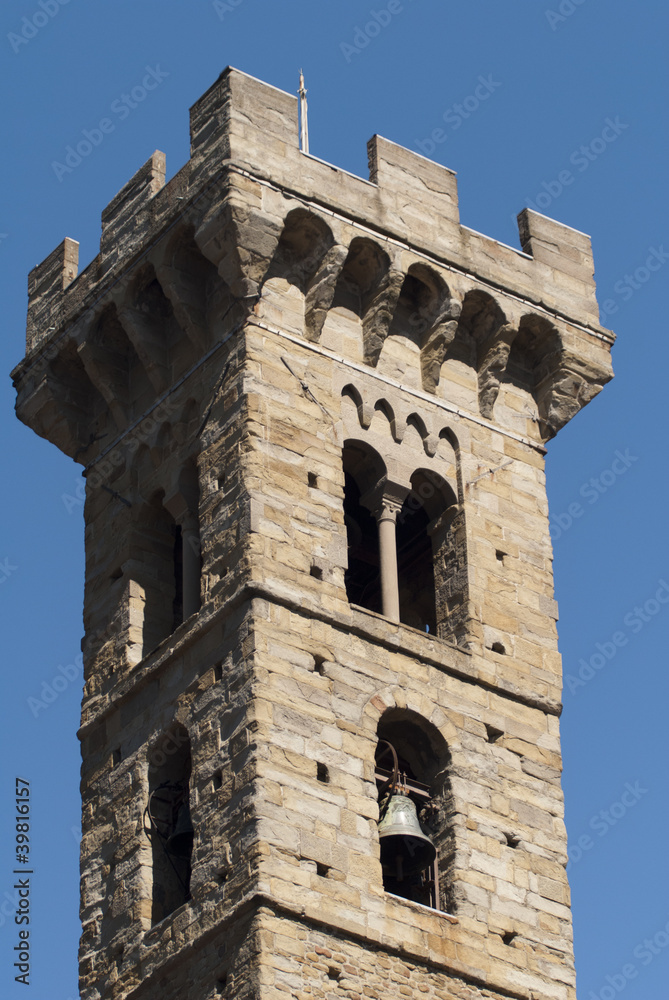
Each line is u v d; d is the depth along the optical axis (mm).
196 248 91188
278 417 87562
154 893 83938
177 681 85375
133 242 93312
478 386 94188
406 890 84062
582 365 96062
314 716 82438
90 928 85000
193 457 89688
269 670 82438
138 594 90750
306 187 90500
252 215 88875
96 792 87438
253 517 85000
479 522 91125
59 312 96375
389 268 91500
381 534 88625
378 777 83875
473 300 94250
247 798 80125
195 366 90625
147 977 80688
